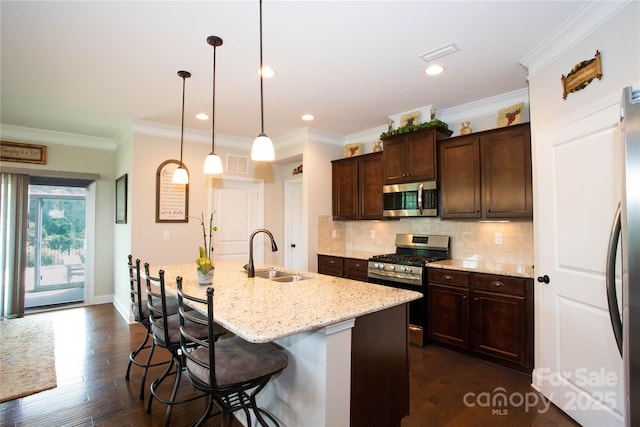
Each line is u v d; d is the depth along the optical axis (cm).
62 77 291
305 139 465
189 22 211
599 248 191
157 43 237
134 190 418
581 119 202
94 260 507
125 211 446
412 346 344
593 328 196
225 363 159
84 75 287
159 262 435
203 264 234
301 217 540
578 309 208
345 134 490
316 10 199
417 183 372
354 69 278
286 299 190
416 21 211
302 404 172
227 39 232
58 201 552
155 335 218
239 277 266
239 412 218
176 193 451
